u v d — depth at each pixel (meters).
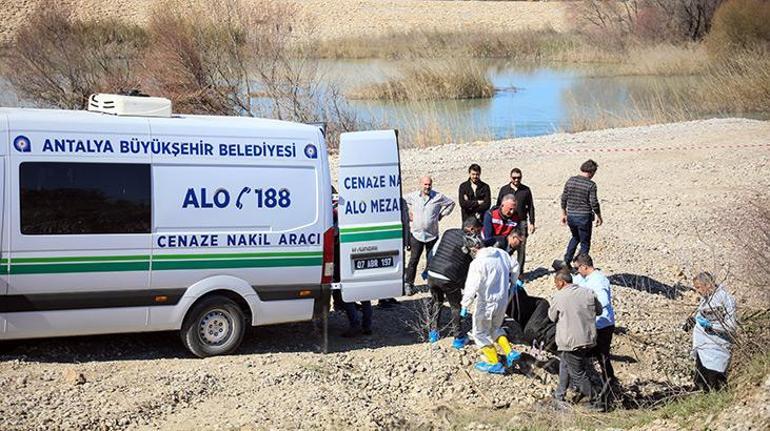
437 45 55.12
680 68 46.03
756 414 7.79
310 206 9.76
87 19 36.00
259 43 27.52
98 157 8.95
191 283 9.30
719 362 9.29
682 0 51.66
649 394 9.66
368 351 10.13
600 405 9.11
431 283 10.18
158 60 26.98
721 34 43.81
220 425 7.87
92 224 8.90
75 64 28.11
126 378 8.76
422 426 8.29
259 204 9.52
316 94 28.70
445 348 10.21
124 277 9.04
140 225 9.07
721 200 17.61
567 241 14.41
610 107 33.88
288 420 8.04
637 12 54.72
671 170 20.52
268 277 9.62
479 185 12.55
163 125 9.24
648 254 14.11
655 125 28.03
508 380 9.62
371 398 8.97
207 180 9.32
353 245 10.02
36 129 8.77
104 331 9.05
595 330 9.02
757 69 34.22
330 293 9.95
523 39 56.62
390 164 10.14
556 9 74.06
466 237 10.01
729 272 11.83
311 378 9.09
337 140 25.22
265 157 9.57
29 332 8.77
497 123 30.42
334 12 66.25
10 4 46.31
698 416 8.31
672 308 11.83
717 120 28.69
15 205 8.63
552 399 9.18
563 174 20.02
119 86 27.27
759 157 21.81
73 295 8.86
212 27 27.19
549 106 34.84
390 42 55.38
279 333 10.66
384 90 35.88
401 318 11.37
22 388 8.32
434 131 25.94
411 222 12.05
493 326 9.71
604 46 54.69
